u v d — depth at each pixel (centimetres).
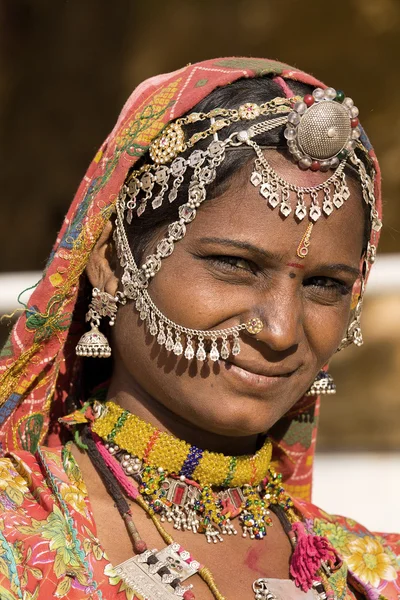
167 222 270
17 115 1784
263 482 301
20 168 1756
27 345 287
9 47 1784
